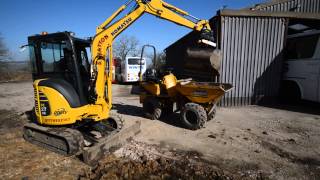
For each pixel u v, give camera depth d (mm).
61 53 4336
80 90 4281
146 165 3621
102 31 4551
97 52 4445
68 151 3994
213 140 4918
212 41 6289
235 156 4117
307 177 3404
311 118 6719
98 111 4516
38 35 4453
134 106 8719
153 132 5445
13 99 10984
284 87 8922
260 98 8781
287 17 8500
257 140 4914
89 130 5270
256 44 8492
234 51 8383
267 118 6719
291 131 5527
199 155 4156
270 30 8516
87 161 3719
